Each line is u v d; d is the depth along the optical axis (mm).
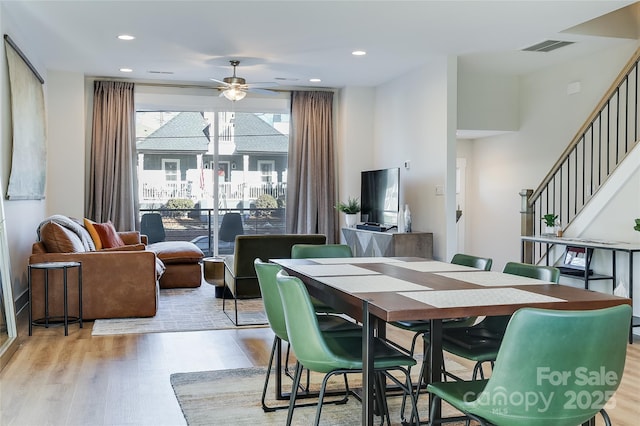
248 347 4613
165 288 7434
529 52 6691
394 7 4969
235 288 5418
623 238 5273
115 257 5516
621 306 1852
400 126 7852
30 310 4945
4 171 4965
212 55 6766
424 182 7172
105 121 8172
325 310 3643
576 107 7176
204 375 3863
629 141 6426
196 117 8938
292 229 8859
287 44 6238
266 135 9125
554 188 6922
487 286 2584
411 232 6953
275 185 9172
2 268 4492
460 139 9305
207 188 8984
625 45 6438
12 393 3482
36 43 6262
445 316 2068
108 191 8164
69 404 3303
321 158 8867
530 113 7996
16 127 5320
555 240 5527
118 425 3006
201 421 3061
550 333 1752
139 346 4594
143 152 8773
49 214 7723
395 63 7090
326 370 2426
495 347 2719
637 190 5113
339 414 3191
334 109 9031
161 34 5887
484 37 5930
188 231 8953
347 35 5863
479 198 9203
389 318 2016
